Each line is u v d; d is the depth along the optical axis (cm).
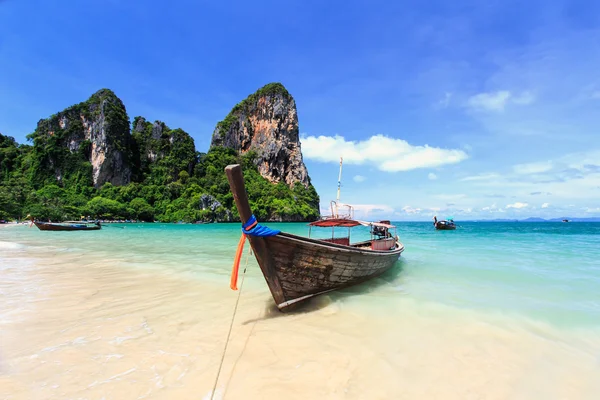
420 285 919
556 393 395
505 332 567
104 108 10769
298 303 686
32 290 856
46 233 3647
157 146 11881
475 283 946
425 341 529
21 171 10375
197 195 9888
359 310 679
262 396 369
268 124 13362
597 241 2502
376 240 1123
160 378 402
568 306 716
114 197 9925
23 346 494
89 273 1102
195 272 1111
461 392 391
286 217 10512
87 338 527
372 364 450
